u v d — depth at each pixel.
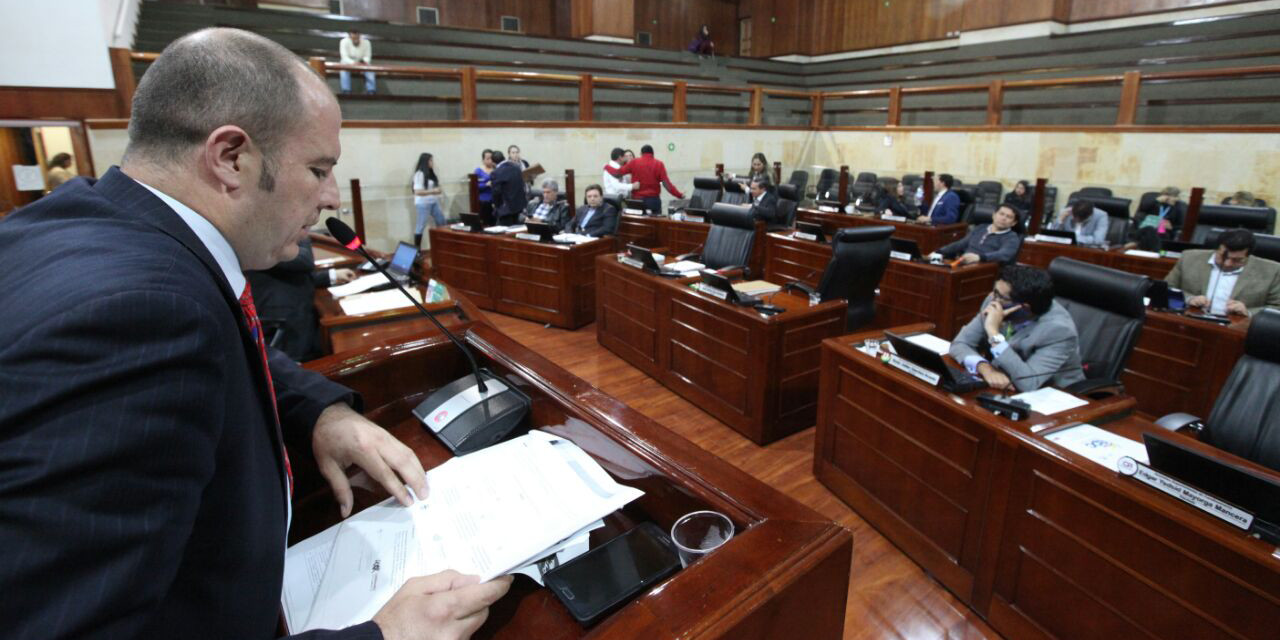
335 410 0.91
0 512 0.37
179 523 0.42
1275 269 3.40
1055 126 7.69
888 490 2.35
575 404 0.96
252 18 8.21
